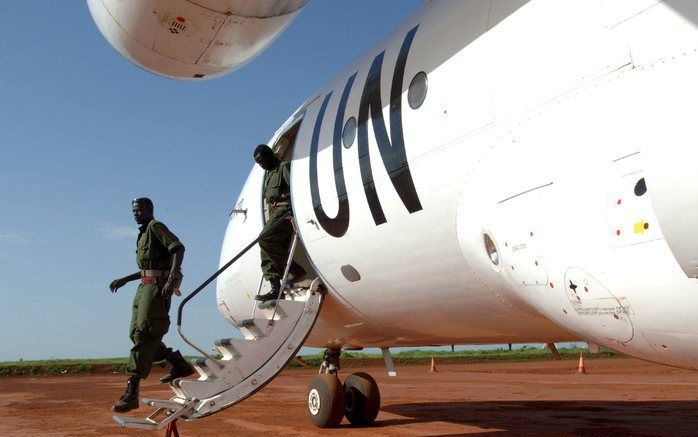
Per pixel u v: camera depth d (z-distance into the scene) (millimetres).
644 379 18234
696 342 3297
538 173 3842
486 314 5250
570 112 3666
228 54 6105
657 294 3293
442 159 4668
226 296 9453
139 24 5730
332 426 7520
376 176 5453
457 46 4719
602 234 3469
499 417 8422
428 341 7082
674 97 3090
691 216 2986
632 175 3279
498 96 4203
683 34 3119
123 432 7785
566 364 32625
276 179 7367
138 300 5508
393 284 5793
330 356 8617
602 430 7016
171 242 5441
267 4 5387
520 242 4062
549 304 4160
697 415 8562
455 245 4816
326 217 6262
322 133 6492
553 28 3891
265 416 9148
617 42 3441
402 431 7074
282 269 7281
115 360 35531
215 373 6023
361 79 6066
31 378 27094
